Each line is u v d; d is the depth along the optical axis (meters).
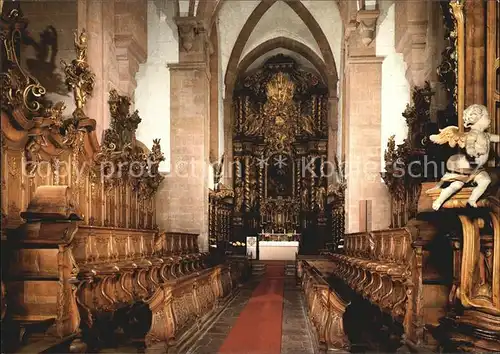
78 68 11.59
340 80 25.80
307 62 31.94
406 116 15.07
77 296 7.20
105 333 7.95
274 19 27.28
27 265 7.09
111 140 14.13
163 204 19.11
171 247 14.96
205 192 19.45
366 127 17.42
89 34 13.80
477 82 6.44
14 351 6.08
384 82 17.48
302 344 8.14
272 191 32.22
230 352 7.50
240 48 26.95
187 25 18.80
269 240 29.66
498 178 5.64
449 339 5.69
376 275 9.69
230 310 11.73
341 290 12.77
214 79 25.23
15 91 8.48
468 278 5.77
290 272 22.66
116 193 14.20
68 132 10.55
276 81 32.06
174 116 19.30
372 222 17.08
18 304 6.99
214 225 23.77
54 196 7.69
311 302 9.21
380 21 17.55
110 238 9.97
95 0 13.98
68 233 6.98
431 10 14.66
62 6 13.26
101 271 8.05
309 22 25.17
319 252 27.91
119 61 16.75
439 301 7.08
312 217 31.05
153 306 6.89
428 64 14.96
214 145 25.23
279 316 10.87
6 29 10.34
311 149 31.50
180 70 19.39
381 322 8.51
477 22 6.48
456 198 5.80
